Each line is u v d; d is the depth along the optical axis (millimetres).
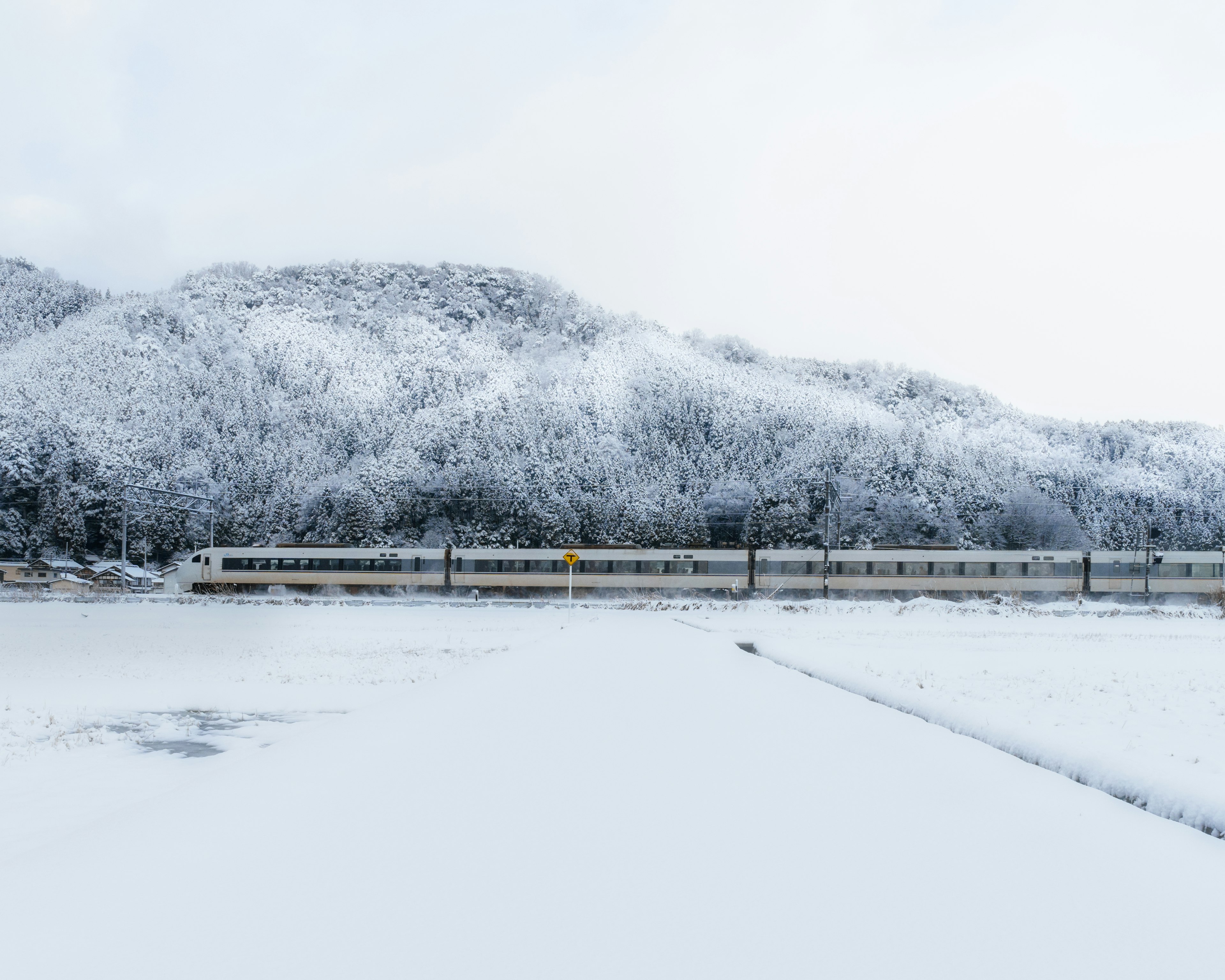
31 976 2773
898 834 4703
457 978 2807
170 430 124188
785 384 196250
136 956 2957
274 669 18672
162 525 94750
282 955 2979
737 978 2838
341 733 7719
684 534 95188
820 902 3609
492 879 3840
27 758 9812
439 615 38312
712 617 37906
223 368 167875
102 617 37062
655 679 12398
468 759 6578
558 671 13258
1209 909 3629
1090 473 118875
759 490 102750
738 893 3713
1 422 100250
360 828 4629
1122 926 3412
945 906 3604
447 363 186875
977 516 100688
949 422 180250
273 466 116688
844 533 93250
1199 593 49188
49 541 93250
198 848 4250
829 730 8195
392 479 98000
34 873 3848
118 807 7434
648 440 140875
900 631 30109
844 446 115875
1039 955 3100
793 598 50688
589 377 182500
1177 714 10055
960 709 8953
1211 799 5016
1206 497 114750
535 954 3012
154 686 15594
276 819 4812
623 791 5590
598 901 3580
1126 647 23859
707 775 6129
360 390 169125
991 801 5512
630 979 2812
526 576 52281
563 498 97562
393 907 3471
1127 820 5109
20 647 24234
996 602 45781
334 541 92375
